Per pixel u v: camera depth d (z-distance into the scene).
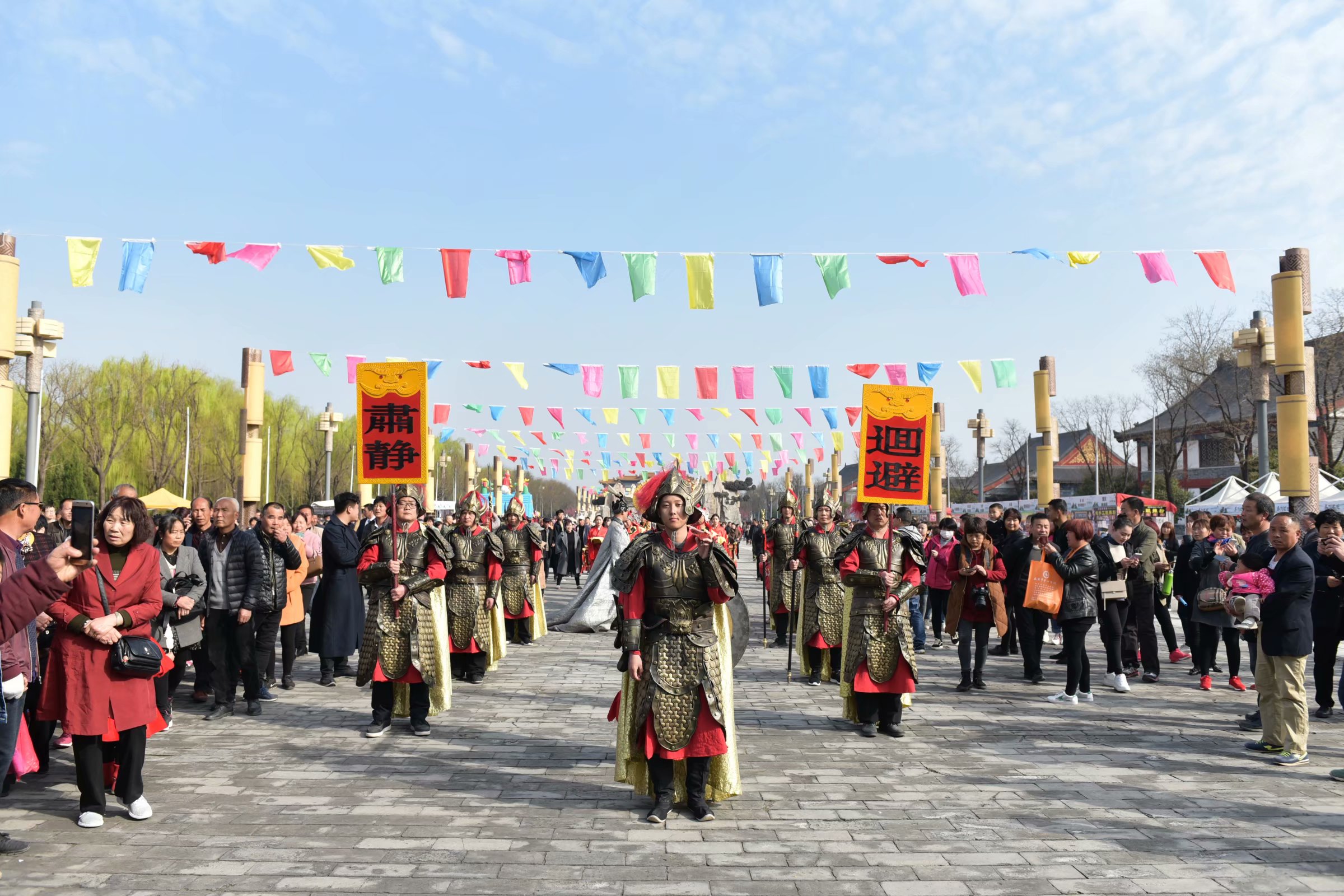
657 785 5.24
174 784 5.88
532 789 5.83
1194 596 9.85
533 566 13.81
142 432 41.25
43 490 37.41
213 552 8.11
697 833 5.01
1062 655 8.99
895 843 4.86
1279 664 6.65
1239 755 6.81
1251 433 39.34
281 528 8.61
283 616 9.51
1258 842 4.90
